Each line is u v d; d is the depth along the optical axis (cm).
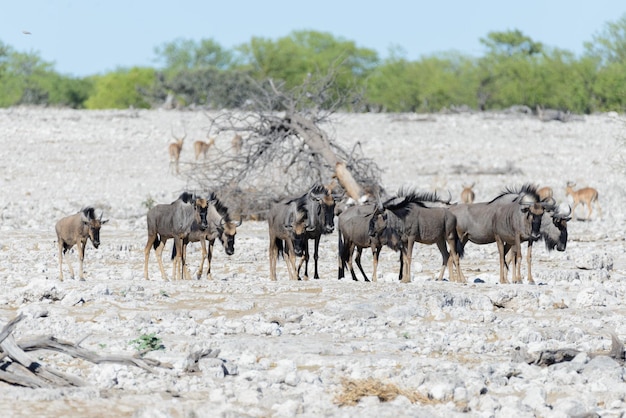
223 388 4691
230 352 5481
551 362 5288
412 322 6431
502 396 4638
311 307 6812
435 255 10850
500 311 6969
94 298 6869
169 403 4338
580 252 10900
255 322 6162
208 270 8450
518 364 5159
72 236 8200
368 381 4653
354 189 12144
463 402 4459
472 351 5634
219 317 6325
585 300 7112
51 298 6906
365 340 5881
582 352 5328
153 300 6988
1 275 8488
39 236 11606
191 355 5084
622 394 4572
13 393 4378
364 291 7312
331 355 5466
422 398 4503
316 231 8325
